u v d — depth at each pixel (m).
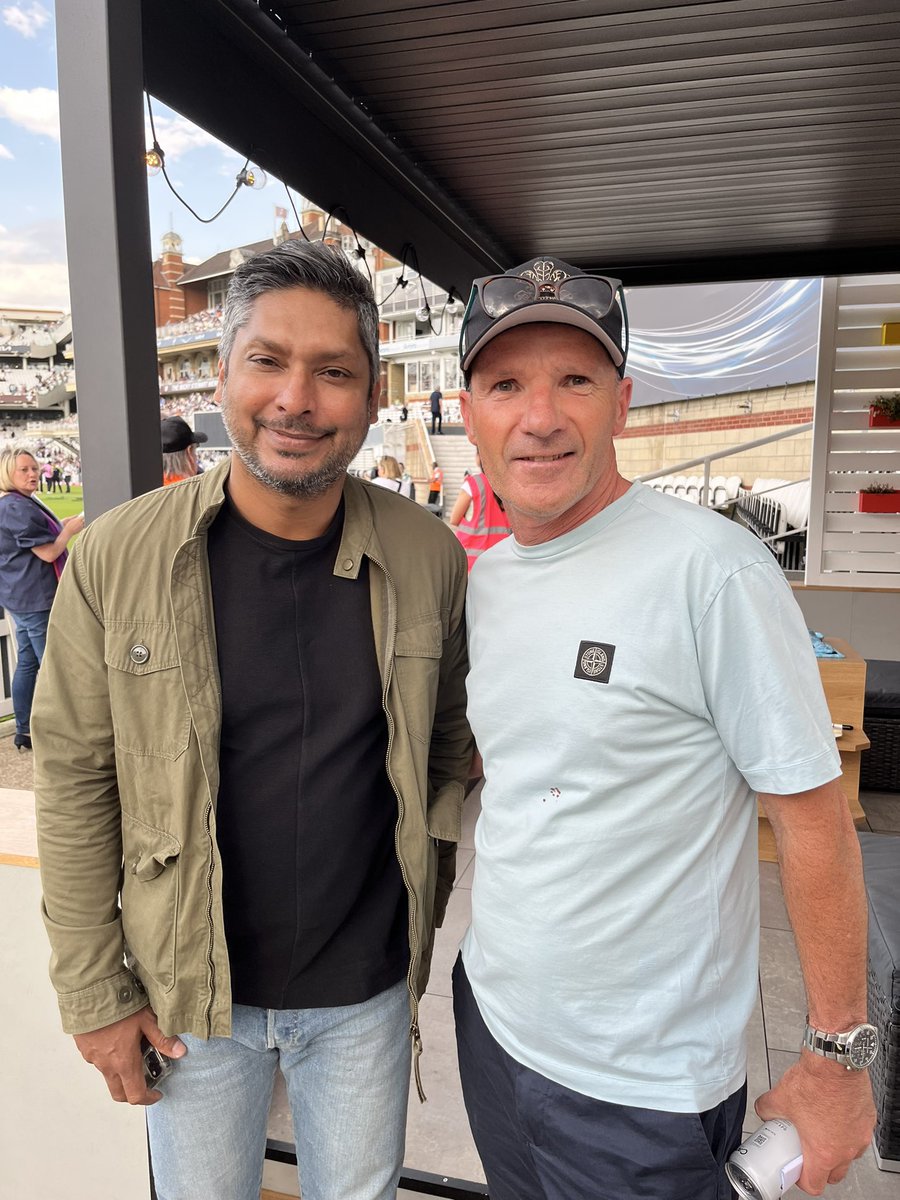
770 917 2.80
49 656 1.11
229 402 1.04
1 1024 1.51
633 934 0.97
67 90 1.30
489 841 1.10
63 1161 1.55
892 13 1.86
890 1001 1.70
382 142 2.63
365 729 1.17
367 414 1.10
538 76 2.17
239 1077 1.20
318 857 1.13
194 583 1.10
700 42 2.01
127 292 1.34
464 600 1.31
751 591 0.91
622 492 1.07
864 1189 1.69
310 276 1.00
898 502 5.08
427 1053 2.13
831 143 2.67
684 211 3.45
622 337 1.04
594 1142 0.99
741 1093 1.03
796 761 0.90
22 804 1.66
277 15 1.87
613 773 0.96
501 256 4.18
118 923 1.17
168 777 1.09
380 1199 1.26
